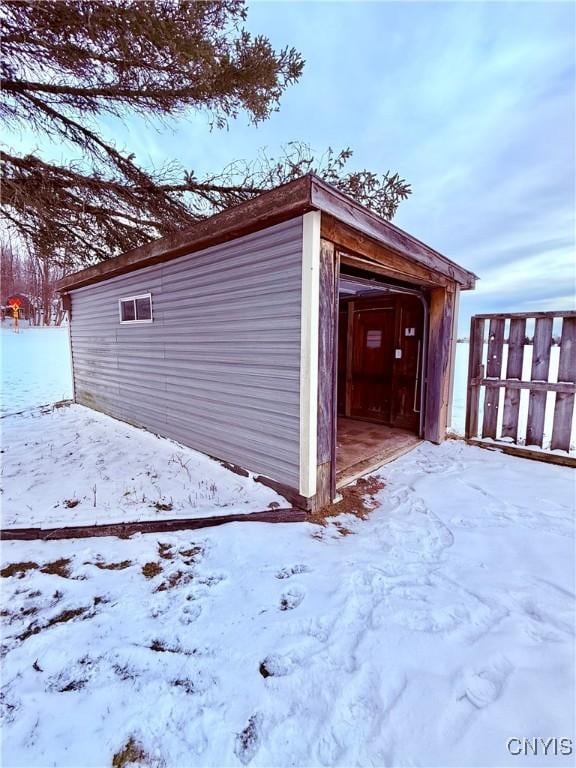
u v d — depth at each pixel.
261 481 3.27
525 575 2.01
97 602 1.84
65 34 2.59
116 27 2.55
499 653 1.46
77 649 1.52
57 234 4.09
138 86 3.19
